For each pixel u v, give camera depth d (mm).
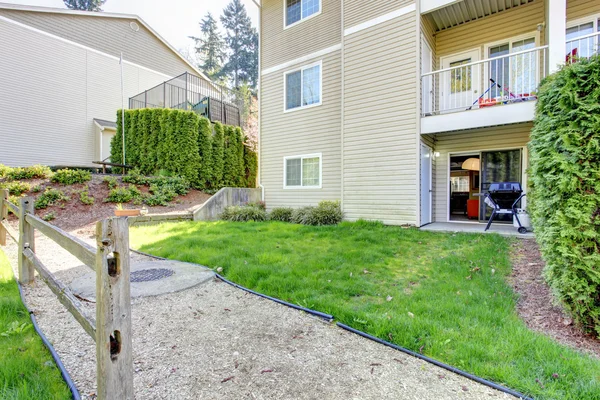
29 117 11430
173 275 3781
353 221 7602
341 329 2480
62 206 7375
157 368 1950
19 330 2299
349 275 3666
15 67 11109
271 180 10297
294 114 9648
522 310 2793
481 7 6941
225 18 32281
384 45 7152
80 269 4059
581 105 2387
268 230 6707
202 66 31938
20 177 7781
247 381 1824
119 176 9398
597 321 2283
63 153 12320
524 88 6781
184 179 10445
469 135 7555
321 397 1684
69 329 2420
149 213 8062
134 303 3012
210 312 2816
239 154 13156
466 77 7266
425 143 7172
